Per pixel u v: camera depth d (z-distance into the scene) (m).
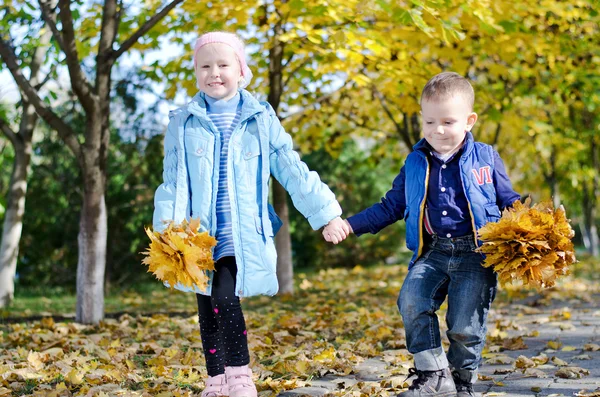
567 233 2.94
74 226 12.16
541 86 9.69
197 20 7.32
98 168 6.66
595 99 9.34
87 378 3.95
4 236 8.79
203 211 3.26
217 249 3.27
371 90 9.74
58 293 11.50
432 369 3.06
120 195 11.90
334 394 3.56
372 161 12.05
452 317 3.12
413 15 5.45
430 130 3.08
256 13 7.88
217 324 3.45
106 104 6.77
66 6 6.14
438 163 3.14
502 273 2.93
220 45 3.37
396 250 16.81
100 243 6.71
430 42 7.99
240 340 3.24
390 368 4.32
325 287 10.94
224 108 3.40
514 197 3.10
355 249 16.61
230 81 3.39
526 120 10.48
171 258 3.03
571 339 5.34
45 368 4.30
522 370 4.20
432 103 3.05
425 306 3.09
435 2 5.67
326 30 6.66
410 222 3.17
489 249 2.93
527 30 7.46
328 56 7.50
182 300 9.80
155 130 11.31
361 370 4.28
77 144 6.63
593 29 9.50
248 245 3.24
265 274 3.26
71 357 4.54
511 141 14.75
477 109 9.48
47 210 12.16
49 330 6.17
